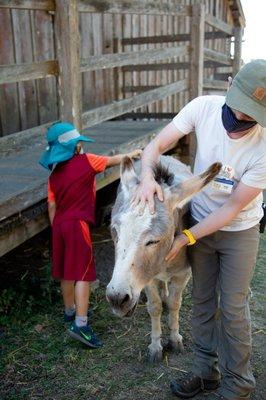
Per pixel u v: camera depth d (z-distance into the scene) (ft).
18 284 13.76
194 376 9.64
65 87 12.61
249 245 8.41
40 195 11.89
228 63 31.53
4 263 15.66
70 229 11.14
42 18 21.42
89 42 24.95
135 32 29.09
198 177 8.03
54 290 13.67
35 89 21.63
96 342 11.36
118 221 7.84
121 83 28.09
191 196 8.14
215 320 9.46
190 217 9.38
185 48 21.77
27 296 13.38
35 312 12.87
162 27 32.35
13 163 14.69
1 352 11.15
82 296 11.08
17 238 11.54
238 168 7.86
